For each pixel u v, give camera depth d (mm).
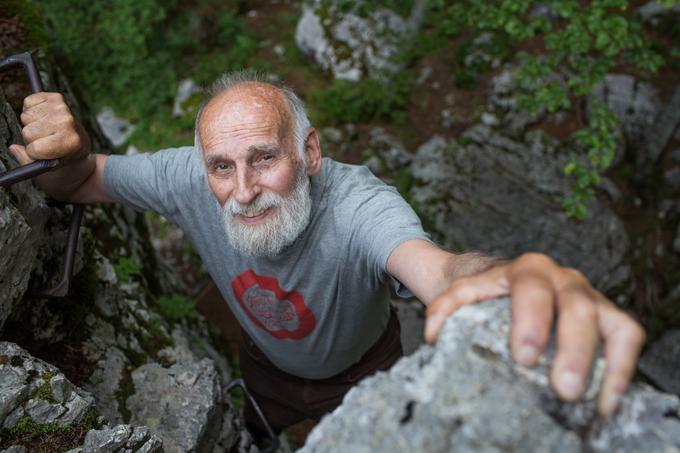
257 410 2932
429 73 7629
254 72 1995
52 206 2225
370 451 940
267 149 1815
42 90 2045
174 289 4113
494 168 6977
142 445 1721
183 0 8227
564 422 891
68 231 2244
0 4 2941
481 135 7129
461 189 6863
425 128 7312
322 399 2660
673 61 7504
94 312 2484
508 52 7496
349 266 1992
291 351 2383
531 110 4594
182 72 7887
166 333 2824
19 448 1590
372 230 1860
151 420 2291
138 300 2996
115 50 7641
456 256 1469
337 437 995
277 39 8172
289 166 1869
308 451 1018
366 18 7703
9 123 2172
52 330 2232
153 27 7895
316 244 1988
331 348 2320
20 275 1824
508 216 6781
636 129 7148
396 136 7230
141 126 7387
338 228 1961
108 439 1653
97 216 3156
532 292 940
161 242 6215
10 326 2029
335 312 2150
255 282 2150
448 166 6969
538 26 4418
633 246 7027
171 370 2518
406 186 6863
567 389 865
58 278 2262
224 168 1858
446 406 917
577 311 910
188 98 7574
